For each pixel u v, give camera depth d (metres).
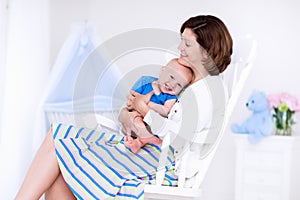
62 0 3.56
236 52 2.11
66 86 2.67
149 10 3.46
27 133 2.55
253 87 3.31
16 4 2.49
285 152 2.95
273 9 3.31
